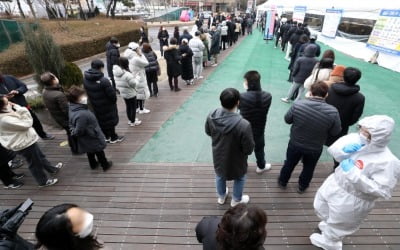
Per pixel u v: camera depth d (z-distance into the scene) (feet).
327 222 7.16
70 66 19.11
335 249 7.52
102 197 10.42
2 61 27.63
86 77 12.39
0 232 4.73
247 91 9.59
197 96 21.90
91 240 3.96
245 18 64.69
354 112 9.98
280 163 12.38
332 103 10.13
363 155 5.97
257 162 11.22
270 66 31.65
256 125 9.82
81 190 10.85
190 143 14.47
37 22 19.76
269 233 8.57
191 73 24.68
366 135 5.77
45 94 11.82
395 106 19.17
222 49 42.29
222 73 28.76
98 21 63.16
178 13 128.67
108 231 8.80
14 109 9.71
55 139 15.17
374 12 31.99
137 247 8.20
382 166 5.65
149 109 19.31
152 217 9.36
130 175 11.75
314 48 17.48
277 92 22.31
